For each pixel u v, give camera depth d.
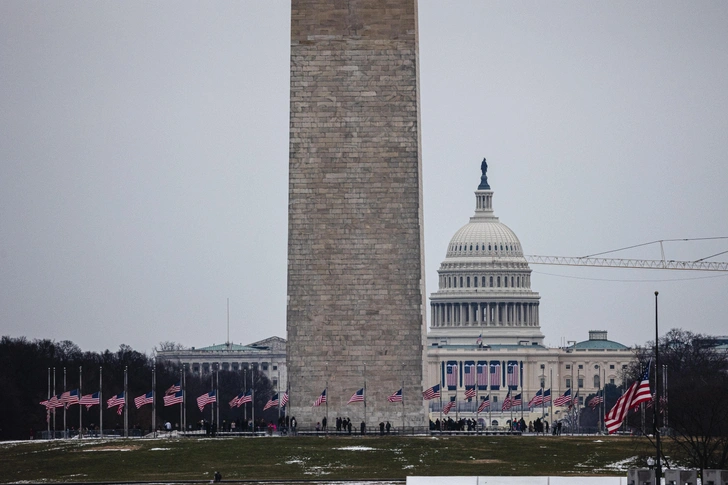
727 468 192.50
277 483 190.00
